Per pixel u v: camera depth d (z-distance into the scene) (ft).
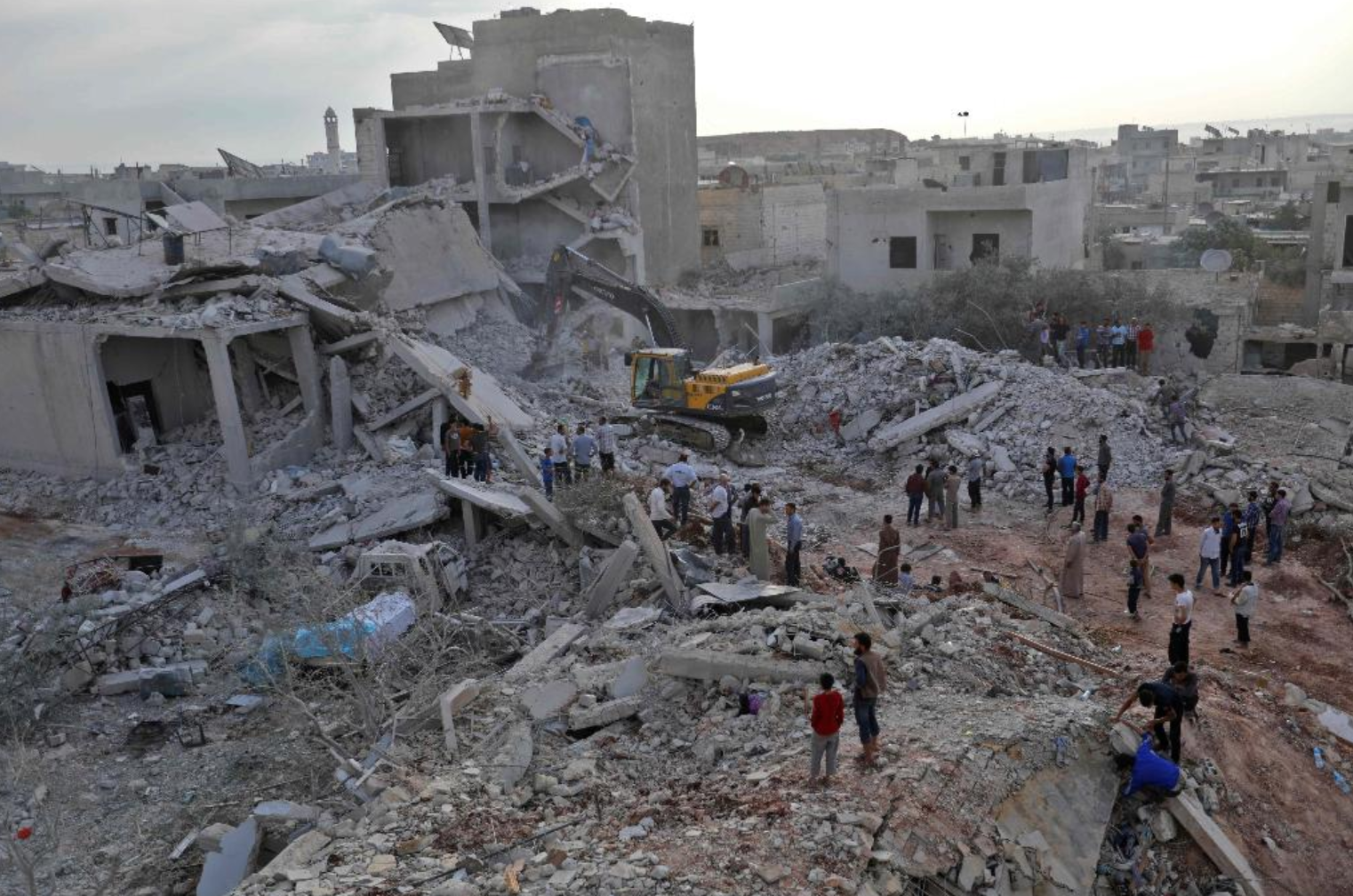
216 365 85.05
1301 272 156.87
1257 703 53.01
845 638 50.65
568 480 78.38
